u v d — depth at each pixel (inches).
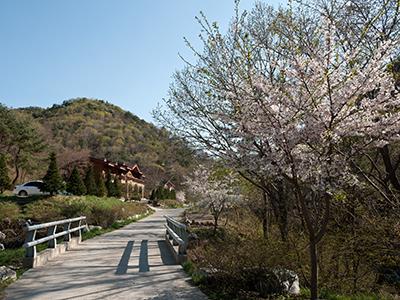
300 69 218.5
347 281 335.6
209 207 731.4
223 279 261.0
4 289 246.1
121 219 1013.2
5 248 563.8
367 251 333.7
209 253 299.9
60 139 3297.2
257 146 229.8
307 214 221.3
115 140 3676.2
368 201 353.4
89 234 636.7
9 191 1405.0
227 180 641.0
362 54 266.5
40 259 341.7
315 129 214.1
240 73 260.1
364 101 222.5
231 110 279.9
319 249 339.3
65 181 1381.6
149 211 1638.8
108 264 349.4
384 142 228.5
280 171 222.2
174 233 426.3
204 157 446.6
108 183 1685.5
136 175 2827.3
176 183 2942.9
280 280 249.0
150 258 389.4
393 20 329.4
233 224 578.9
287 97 219.8
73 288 252.2
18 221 835.4
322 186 210.5
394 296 286.5
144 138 4092.0
